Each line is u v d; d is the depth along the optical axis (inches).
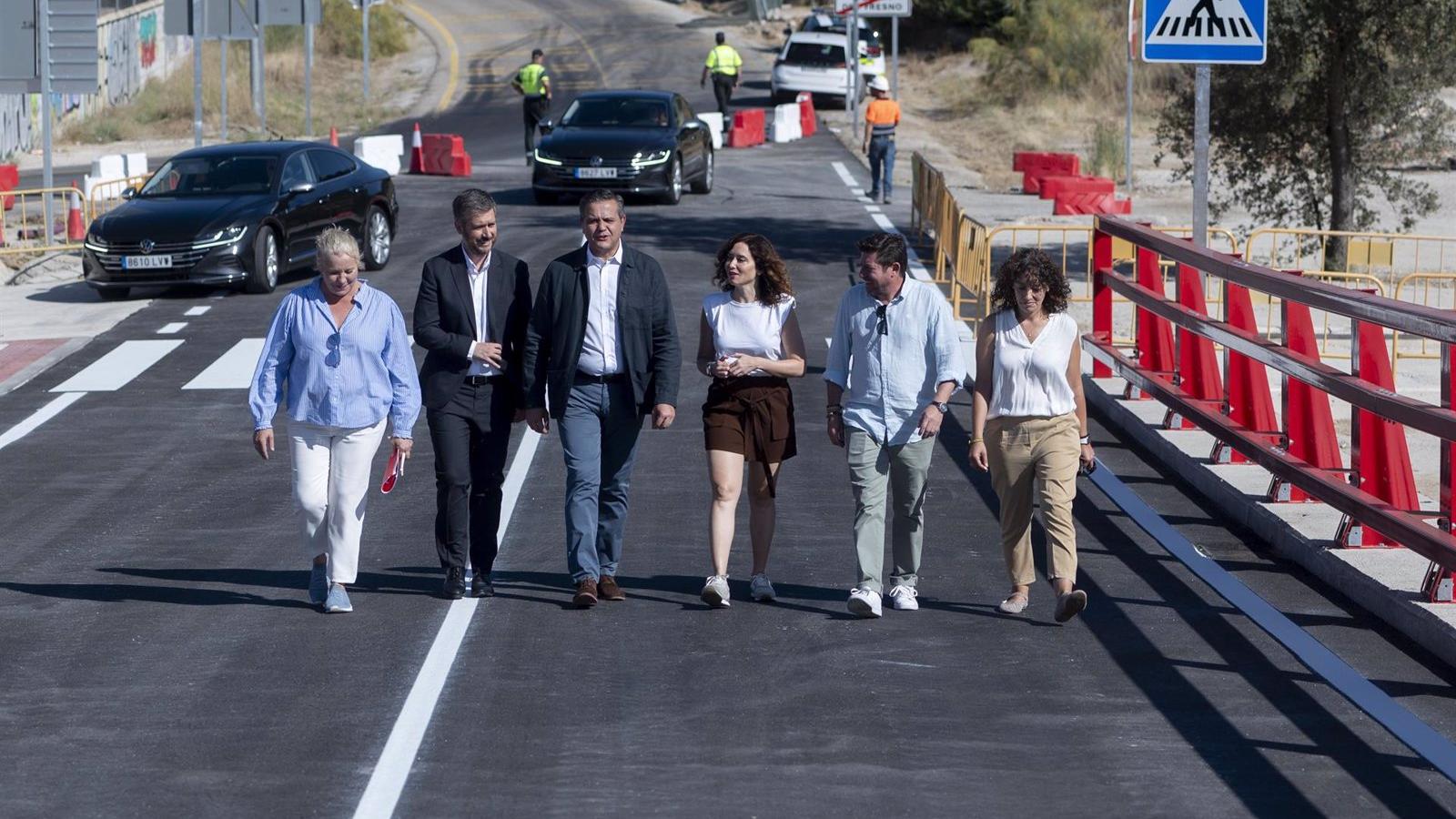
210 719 684.7
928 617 827.4
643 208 2741.1
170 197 2010.3
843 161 3599.9
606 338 834.2
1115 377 1379.2
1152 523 989.2
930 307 816.3
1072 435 813.2
